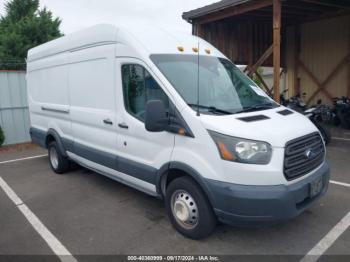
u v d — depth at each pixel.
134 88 4.13
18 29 25.77
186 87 3.73
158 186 3.93
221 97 3.87
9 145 10.19
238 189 3.09
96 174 6.48
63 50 5.75
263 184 3.08
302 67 12.86
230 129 3.19
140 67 3.99
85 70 5.12
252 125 3.29
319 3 9.60
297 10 10.62
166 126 3.60
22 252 3.62
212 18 9.69
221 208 3.22
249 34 12.01
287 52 13.32
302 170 3.34
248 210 3.07
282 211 3.08
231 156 3.12
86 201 5.04
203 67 4.16
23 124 10.44
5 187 5.92
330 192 4.97
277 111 3.89
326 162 3.86
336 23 11.44
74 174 6.53
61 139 6.12
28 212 4.71
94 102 4.98
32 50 7.11
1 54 22.67
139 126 4.05
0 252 3.62
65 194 5.40
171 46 4.19
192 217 3.62
